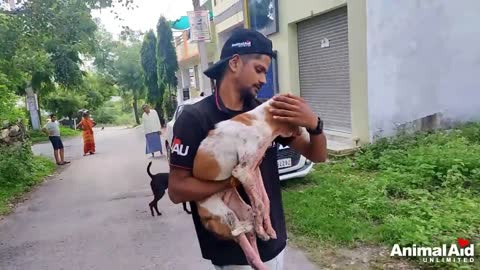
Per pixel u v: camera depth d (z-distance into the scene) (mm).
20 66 10922
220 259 1682
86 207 7184
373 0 8094
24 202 8031
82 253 5031
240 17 15289
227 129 1468
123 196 7758
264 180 1729
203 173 1473
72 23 10938
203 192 1494
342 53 9539
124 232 5656
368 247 4312
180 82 28578
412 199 5391
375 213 5031
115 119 50781
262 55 1577
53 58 18328
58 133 12844
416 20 8430
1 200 7953
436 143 7547
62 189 8992
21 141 11352
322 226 4793
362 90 8438
